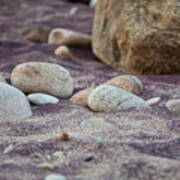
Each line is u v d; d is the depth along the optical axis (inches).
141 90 159.5
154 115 120.6
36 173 73.6
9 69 193.8
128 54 198.4
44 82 144.8
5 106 118.5
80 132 101.1
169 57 181.9
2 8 411.2
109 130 102.7
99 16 235.5
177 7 170.2
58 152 86.6
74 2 473.1
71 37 261.1
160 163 74.6
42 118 118.9
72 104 139.0
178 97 146.9
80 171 75.6
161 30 175.9
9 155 86.2
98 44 236.7
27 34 304.7
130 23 189.2
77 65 223.1
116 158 79.4
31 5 432.5
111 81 159.0
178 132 102.3
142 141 91.9
